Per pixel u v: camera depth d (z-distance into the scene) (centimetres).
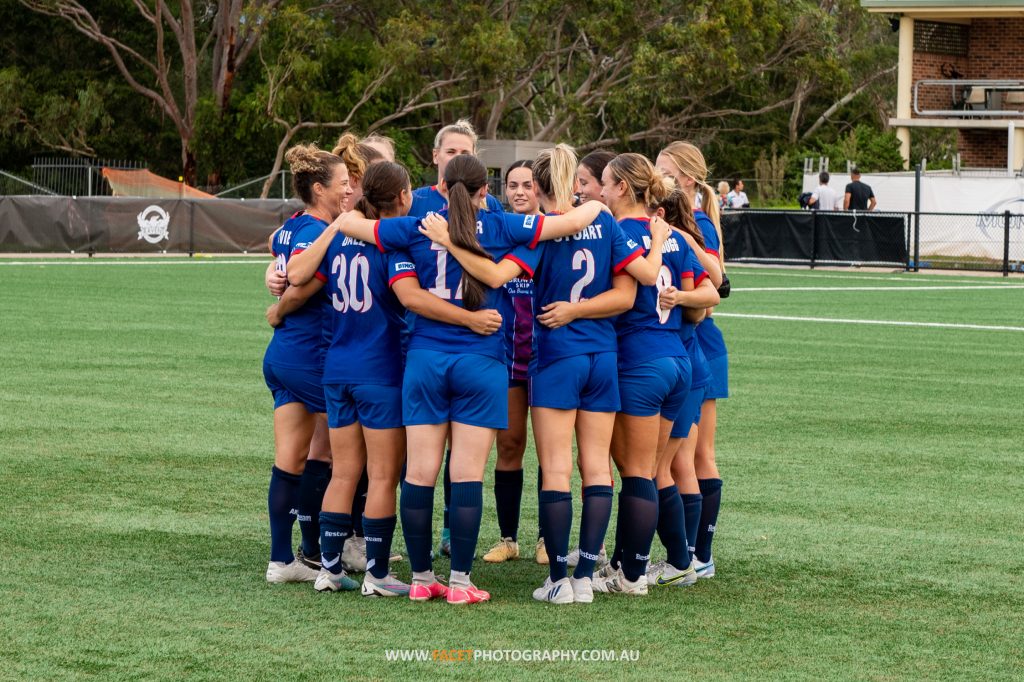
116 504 2772
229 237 12781
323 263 2147
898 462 3306
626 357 2152
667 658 1836
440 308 2034
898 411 4075
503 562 2420
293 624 1978
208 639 1898
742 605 2114
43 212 12006
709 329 2370
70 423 3694
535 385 2119
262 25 16938
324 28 17188
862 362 5262
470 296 2023
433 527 2670
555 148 2256
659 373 2133
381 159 2464
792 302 8069
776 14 18462
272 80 17000
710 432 2353
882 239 11362
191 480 3014
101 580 2209
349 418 2138
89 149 18725
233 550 2428
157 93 19900
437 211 2175
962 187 11775
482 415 2073
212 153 17800
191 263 11150
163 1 18075
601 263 2080
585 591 2128
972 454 3416
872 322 6881
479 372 2061
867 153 17100
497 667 1788
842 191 13088
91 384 4409
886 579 2272
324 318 2211
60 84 18888
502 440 2408
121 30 19738
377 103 17912
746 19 17738
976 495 2947
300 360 2205
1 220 11881
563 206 2217
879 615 2061
